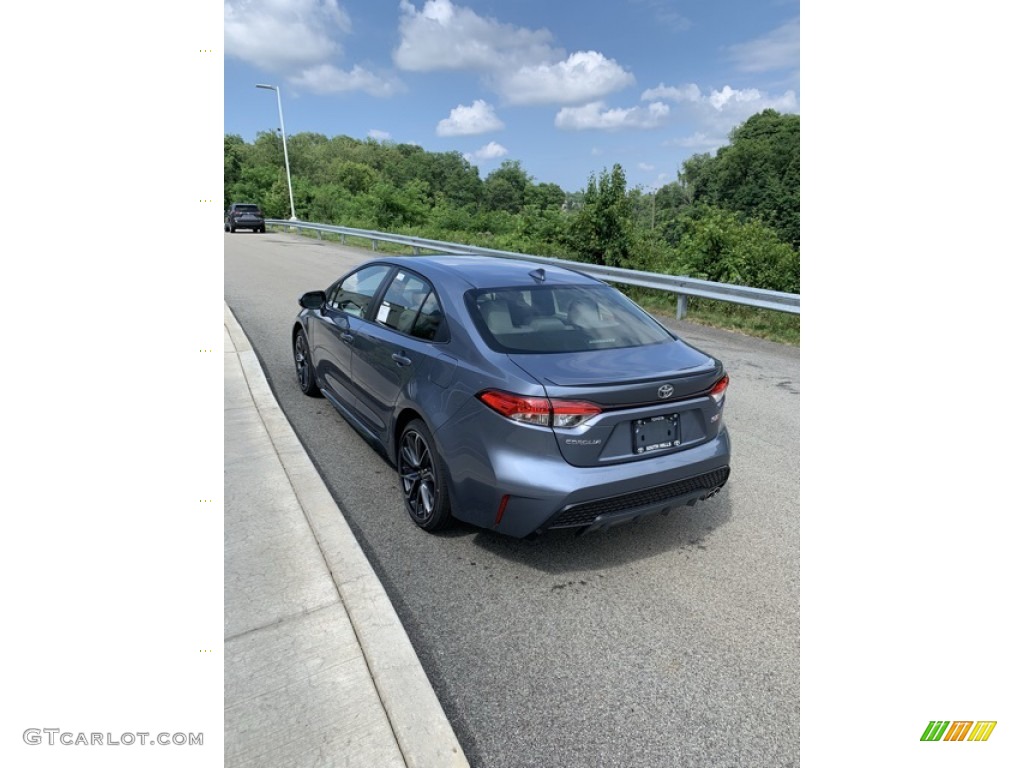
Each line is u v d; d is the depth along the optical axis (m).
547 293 3.43
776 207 71.06
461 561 3.01
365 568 2.75
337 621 2.44
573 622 2.59
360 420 4.03
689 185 92.88
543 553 3.10
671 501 2.94
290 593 2.59
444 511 3.08
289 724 1.98
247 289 10.66
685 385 2.88
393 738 1.95
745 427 5.00
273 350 6.75
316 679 2.16
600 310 3.43
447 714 2.12
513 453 2.69
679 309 9.84
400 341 3.49
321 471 3.93
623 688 2.24
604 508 2.73
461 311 3.19
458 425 2.88
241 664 2.21
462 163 110.31
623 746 2.01
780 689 2.25
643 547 3.19
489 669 2.32
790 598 2.78
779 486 3.94
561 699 2.19
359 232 20.44
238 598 2.55
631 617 2.63
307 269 13.79
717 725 2.09
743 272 12.80
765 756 1.97
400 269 3.94
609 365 2.88
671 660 2.39
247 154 67.06
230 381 5.38
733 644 2.48
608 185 14.39
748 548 3.20
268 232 29.08
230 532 3.02
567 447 2.65
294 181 38.47
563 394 2.63
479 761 1.94
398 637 2.35
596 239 14.46
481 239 23.62
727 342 8.28
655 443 2.85
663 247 15.41
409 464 3.36
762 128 81.69
